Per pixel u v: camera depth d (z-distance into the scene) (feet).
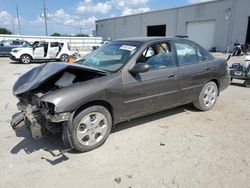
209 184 9.36
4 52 67.10
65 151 11.08
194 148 12.14
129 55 13.24
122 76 12.35
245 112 17.75
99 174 9.99
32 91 12.16
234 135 13.69
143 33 128.98
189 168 10.41
